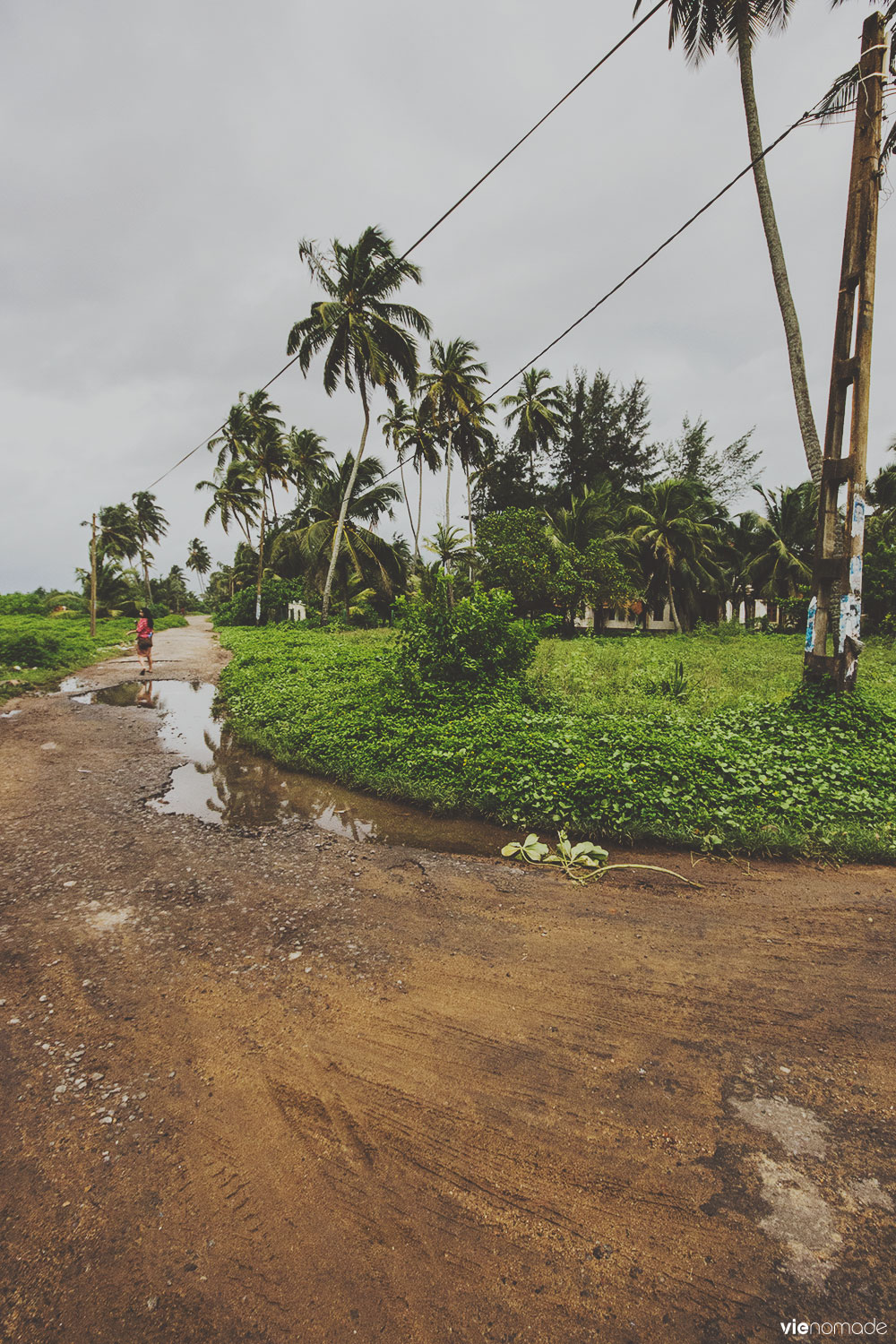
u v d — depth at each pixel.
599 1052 2.67
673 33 10.95
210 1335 1.62
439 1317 1.66
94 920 3.86
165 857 4.86
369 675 11.77
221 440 37.44
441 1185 2.05
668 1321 1.64
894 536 23.95
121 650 21.86
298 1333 1.62
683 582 29.53
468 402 28.20
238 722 9.63
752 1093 2.43
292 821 5.70
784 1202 1.97
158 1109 2.38
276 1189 2.04
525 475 36.31
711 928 3.71
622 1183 2.05
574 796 5.55
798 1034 2.76
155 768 7.48
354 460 30.23
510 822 5.52
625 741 6.29
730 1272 1.76
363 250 22.08
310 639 23.22
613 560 23.62
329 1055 2.67
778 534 31.73
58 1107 2.39
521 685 9.05
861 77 6.64
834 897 4.09
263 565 41.09
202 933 3.71
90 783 6.79
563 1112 2.34
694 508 28.03
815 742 6.45
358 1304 1.69
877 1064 2.57
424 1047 2.71
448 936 3.66
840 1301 1.68
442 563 29.41
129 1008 3.00
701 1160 2.12
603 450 35.19
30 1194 2.02
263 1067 2.60
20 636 17.09
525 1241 1.86
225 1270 1.78
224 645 24.17
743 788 5.49
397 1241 1.86
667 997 3.04
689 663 13.22
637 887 4.30
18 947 3.54
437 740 7.18
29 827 5.45
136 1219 1.94
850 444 6.93
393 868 4.66
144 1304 1.69
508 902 4.09
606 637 24.59
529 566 23.53
